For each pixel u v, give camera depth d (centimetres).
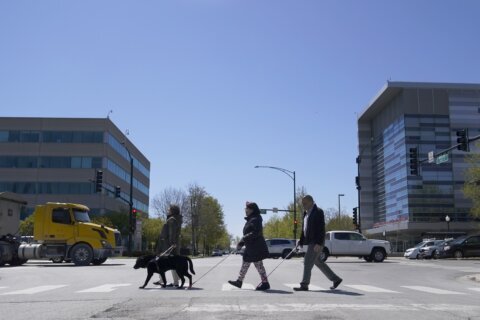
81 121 8106
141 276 1806
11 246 2698
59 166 8006
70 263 3089
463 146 2805
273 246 4506
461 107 9519
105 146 8050
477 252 3975
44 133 8088
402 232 9606
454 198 9212
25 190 7938
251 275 1847
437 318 823
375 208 11362
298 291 1201
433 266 2789
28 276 1833
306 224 1220
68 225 2689
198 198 8806
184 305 939
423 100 9488
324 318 807
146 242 7725
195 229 8662
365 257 3516
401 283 1661
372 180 11588
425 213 9144
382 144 10881
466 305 988
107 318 805
